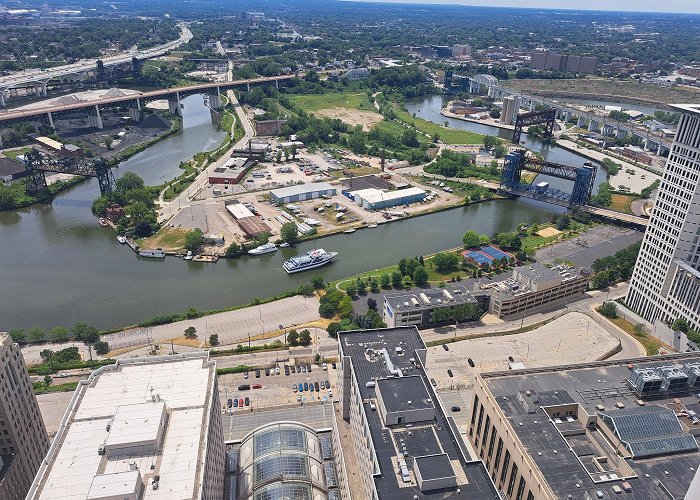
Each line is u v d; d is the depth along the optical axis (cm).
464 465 15250
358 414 18138
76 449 14825
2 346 17188
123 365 18362
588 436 17525
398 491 14375
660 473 15588
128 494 13062
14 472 17238
